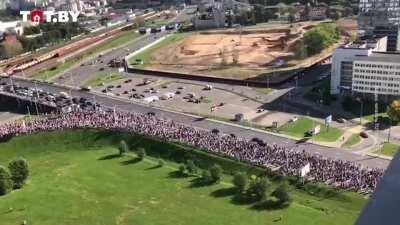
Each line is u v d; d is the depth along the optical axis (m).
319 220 180.50
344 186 199.50
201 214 192.12
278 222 181.12
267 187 199.88
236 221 184.38
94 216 195.50
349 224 175.75
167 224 186.00
